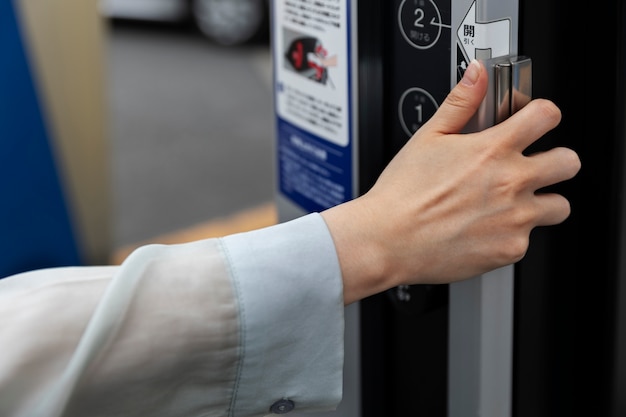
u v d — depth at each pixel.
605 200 1.05
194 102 5.38
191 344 0.91
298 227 0.94
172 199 4.19
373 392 1.22
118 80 5.77
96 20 2.58
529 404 1.13
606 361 1.11
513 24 0.94
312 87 1.18
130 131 4.96
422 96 1.03
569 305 1.12
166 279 0.92
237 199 4.19
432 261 0.94
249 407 0.96
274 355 0.94
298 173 1.25
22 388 0.88
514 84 0.93
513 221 0.93
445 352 1.14
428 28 1.00
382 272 0.94
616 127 1.02
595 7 1.00
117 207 4.11
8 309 0.90
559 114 0.93
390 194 0.94
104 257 2.78
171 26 6.74
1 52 2.25
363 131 1.11
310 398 0.97
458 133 0.95
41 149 2.35
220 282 0.92
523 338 1.09
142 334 0.90
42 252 2.37
